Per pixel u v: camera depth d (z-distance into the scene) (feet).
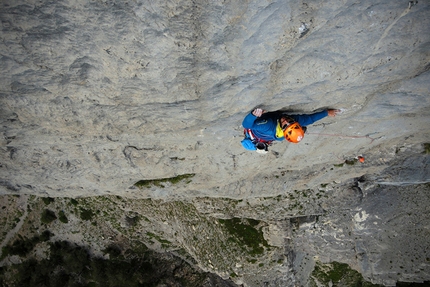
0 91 14.67
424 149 24.79
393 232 34.91
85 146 20.81
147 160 23.02
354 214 35.04
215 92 14.99
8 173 23.94
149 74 14.03
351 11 11.57
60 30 12.40
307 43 12.72
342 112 17.93
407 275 37.14
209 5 11.60
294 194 32.50
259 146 17.65
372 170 28.14
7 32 12.19
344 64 13.51
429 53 12.88
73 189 28.78
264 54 13.12
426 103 16.67
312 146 23.13
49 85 14.49
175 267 50.14
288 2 11.39
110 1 11.61
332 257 40.01
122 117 16.98
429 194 31.60
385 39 12.44
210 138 20.29
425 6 11.14
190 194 31.40
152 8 11.73
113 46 12.98
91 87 14.83
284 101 15.97
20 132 18.24
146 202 38.60
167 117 16.99
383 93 16.07
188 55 13.26
